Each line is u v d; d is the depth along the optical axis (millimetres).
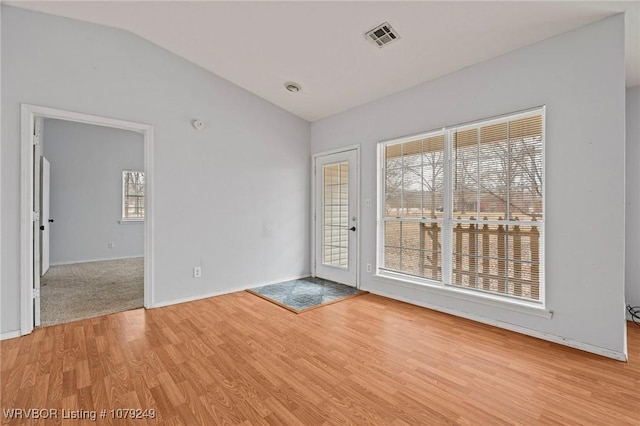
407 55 2914
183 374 2047
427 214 3395
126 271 5285
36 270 2822
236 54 3328
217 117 3807
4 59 2545
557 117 2455
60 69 2791
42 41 2709
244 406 1726
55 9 2688
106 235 6434
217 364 2178
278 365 2166
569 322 2420
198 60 3531
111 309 3316
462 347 2426
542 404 1729
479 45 2668
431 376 2021
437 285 3303
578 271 2373
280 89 3938
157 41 3258
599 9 2148
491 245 2904
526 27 2400
